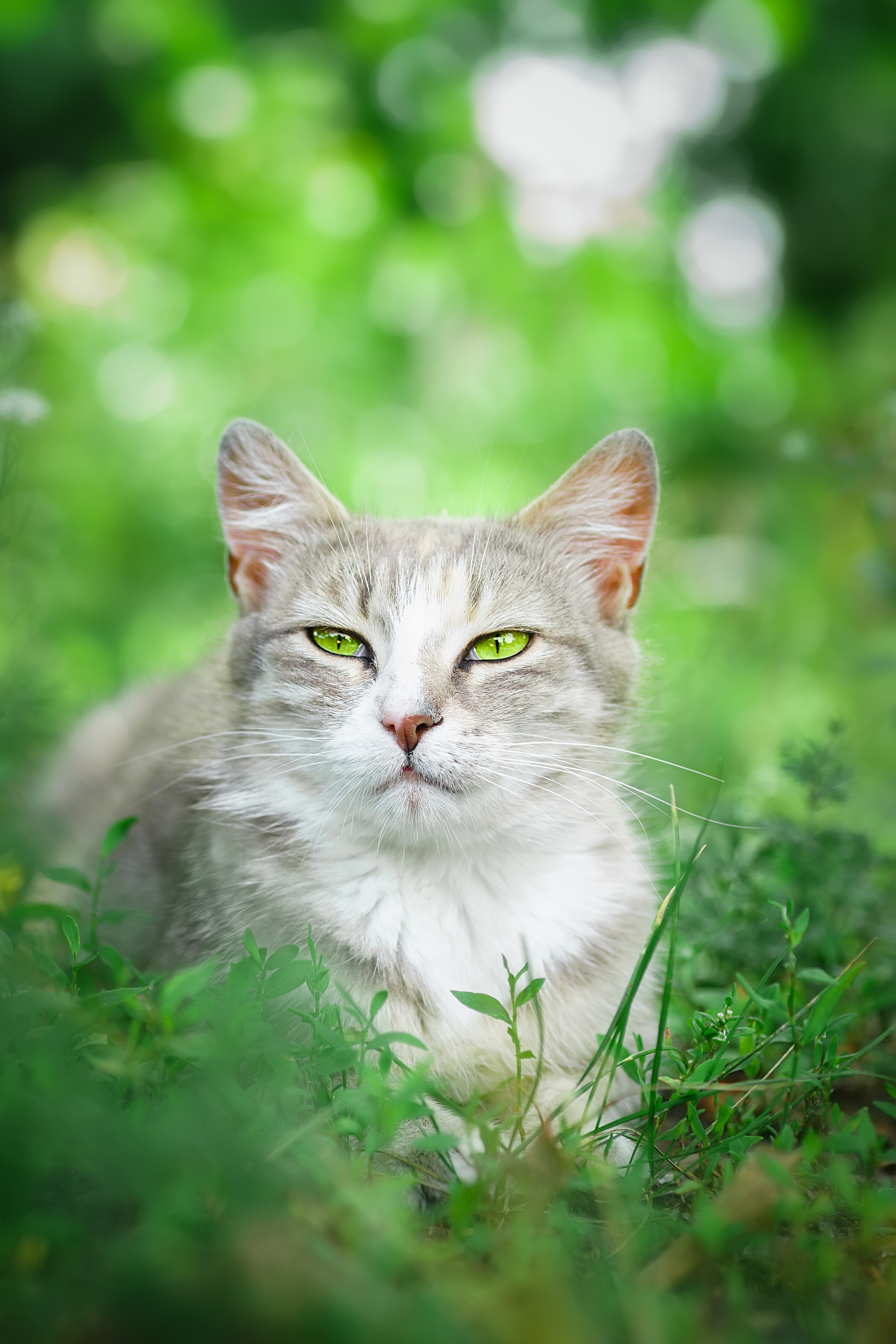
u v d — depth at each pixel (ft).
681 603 4.52
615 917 2.48
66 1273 2.04
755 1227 2.12
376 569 2.48
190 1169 2.06
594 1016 2.43
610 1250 2.14
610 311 5.83
